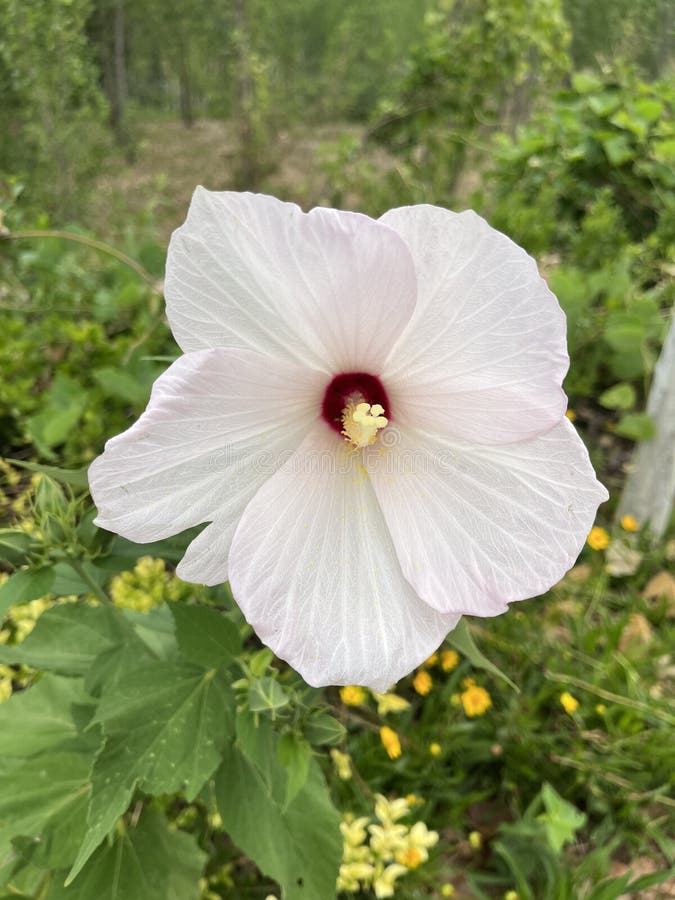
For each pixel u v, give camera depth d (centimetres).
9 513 53
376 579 24
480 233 19
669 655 51
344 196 109
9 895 32
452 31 95
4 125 136
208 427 20
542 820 37
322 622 23
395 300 20
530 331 19
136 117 322
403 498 24
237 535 22
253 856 29
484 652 48
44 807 31
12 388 60
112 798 25
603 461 71
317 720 27
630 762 43
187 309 20
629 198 91
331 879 29
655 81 100
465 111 96
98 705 28
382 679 23
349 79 252
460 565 23
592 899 36
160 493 21
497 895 40
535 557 22
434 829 41
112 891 30
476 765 45
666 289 78
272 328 20
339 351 22
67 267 71
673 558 60
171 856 32
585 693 46
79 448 58
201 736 27
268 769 28
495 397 21
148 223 89
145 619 35
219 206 18
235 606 34
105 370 50
